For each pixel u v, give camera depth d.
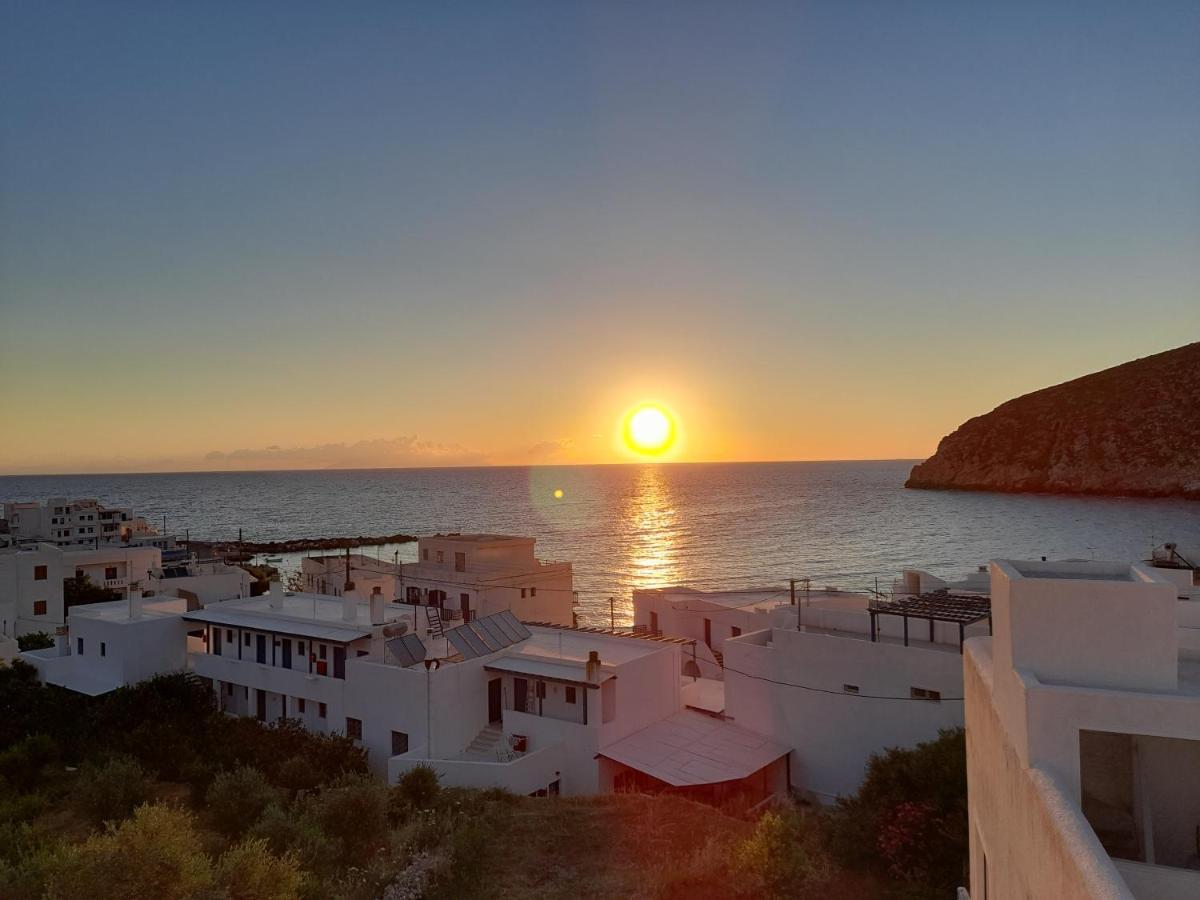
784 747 30.67
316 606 41.62
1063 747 8.00
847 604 40.00
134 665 39.31
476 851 21.88
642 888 19.83
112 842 16.98
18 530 125.19
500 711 33.84
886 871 20.05
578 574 130.50
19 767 30.89
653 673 33.12
